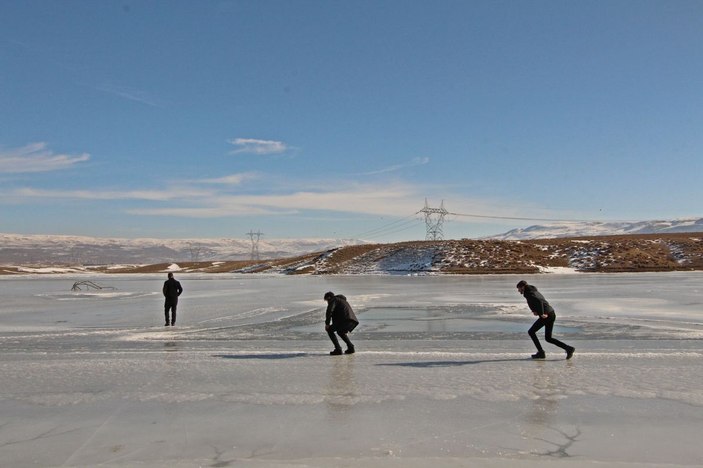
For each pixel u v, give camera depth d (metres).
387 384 10.41
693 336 16.81
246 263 141.00
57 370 12.20
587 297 32.84
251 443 7.23
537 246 98.19
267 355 14.07
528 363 12.38
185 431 7.77
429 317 23.27
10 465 6.60
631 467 6.25
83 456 6.86
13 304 33.50
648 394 9.37
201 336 18.30
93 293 44.25
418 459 6.55
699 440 7.15
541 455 6.65
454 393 9.62
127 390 10.21
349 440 7.27
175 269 144.38
